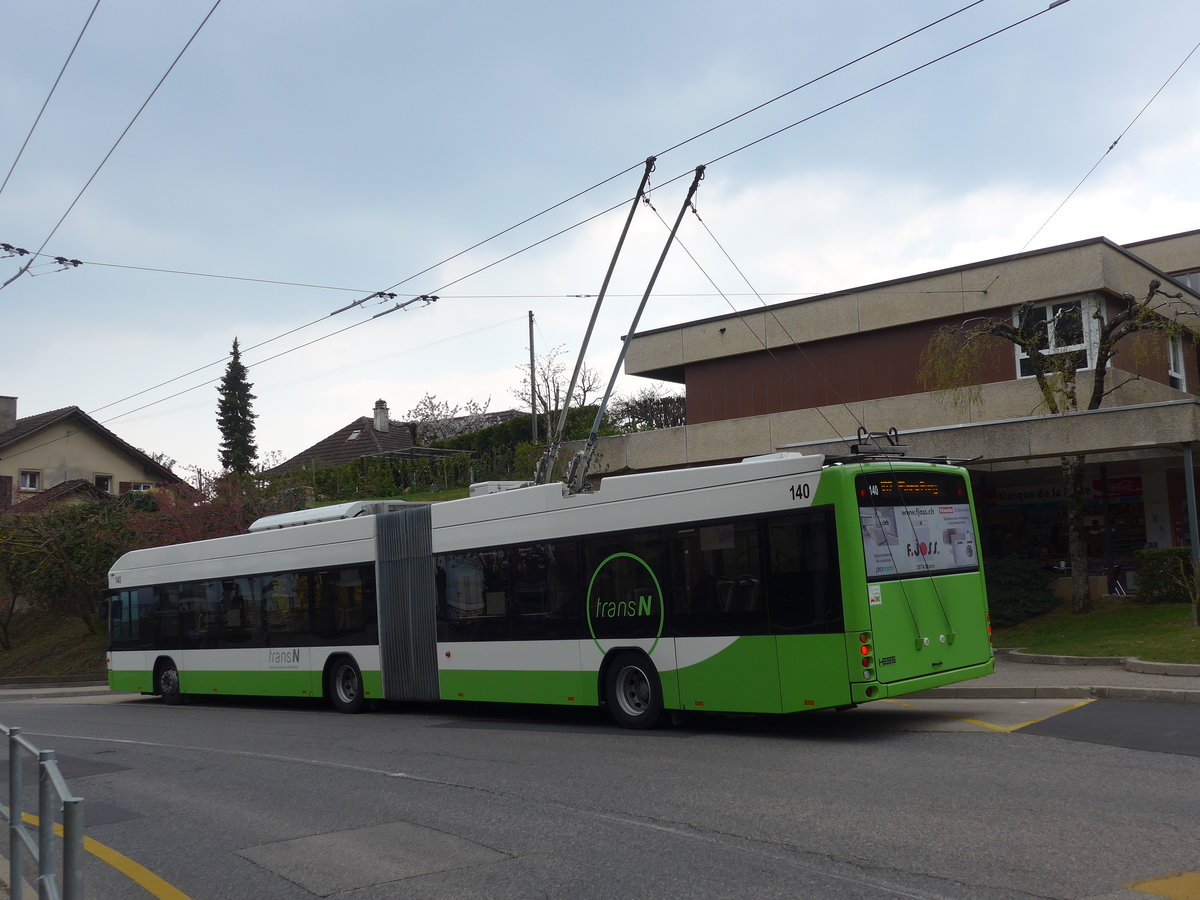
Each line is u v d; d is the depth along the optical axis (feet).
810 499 35.50
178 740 47.91
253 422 192.54
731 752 34.04
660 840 23.24
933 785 27.02
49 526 113.39
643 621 40.22
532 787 30.27
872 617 34.27
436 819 26.99
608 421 134.21
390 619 51.96
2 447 144.87
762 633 36.35
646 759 33.73
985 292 70.74
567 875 21.06
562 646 43.27
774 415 78.59
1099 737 32.32
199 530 101.40
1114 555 70.59
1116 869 19.30
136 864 24.38
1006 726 35.65
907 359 75.05
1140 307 59.47
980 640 38.45
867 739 35.01
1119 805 23.94
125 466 157.48
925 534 37.11
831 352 78.48
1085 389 65.51
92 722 59.52
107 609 73.31
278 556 59.31
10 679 101.86
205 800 32.09
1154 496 69.21
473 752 37.86
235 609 62.08
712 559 38.17
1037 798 24.94
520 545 45.55
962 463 39.93
